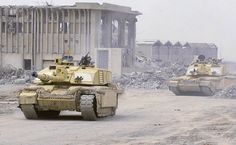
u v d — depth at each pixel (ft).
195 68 282.97
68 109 137.90
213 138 98.84
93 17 437.17
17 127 114.83
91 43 437.17
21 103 135.54
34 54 449.06
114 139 95.81
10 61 453.17
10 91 266.16
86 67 146.10
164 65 552.41
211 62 288.51
